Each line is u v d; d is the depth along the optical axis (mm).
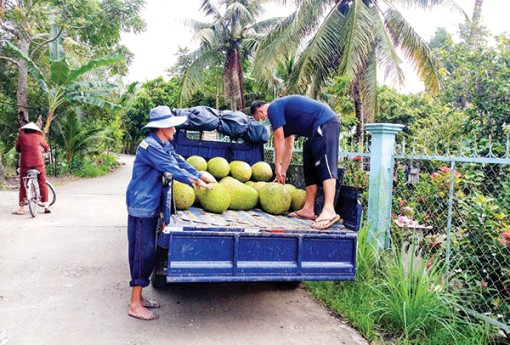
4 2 12750
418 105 16859
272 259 3191
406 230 4406
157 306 3785
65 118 16031
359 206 3414
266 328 3486
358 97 13070
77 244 5781
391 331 3502
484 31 6320
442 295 3521
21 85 14016
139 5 15625
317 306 4020
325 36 11391
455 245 3801
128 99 20672
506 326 3232
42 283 4242
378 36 11438
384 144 4562
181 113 5008
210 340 3215
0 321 3359
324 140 3758
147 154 3305
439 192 4086
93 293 4051
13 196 10188
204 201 3928
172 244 2959
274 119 4004
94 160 19781
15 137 16359
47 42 13625
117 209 8812
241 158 5414
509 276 3314
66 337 3145
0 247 5469
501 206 3691
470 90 5871
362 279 4188
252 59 20938
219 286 4449
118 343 3094
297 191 4320
